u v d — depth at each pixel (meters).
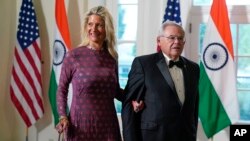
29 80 3.44
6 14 3.55
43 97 3.62
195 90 2.01
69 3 3.54
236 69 3.33
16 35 3.54
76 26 3.54
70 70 2.12
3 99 3.61
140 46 3.44
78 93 2.09
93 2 3.49
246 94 3.35
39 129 3.65
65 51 3.33
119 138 2.22
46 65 3.62
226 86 3.06
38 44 3.48
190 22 3.38
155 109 1.89
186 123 1.92
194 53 3.38
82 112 2.08
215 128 3.07
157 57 2.01
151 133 1.89
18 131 3.71
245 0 3.34
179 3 3.18
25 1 3.49
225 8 3.08
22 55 3.44
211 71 3.07
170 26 1.95
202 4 3.43
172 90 1.90
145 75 1.95
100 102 2.10
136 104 1.94
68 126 2.07
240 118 3.35
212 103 3.07
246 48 3.33
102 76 2.09
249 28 3.31
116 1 3.50
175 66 1.98
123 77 3.53
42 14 3.62
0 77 3.52
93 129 2.08
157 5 3.39
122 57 3.53
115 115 2.19
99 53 2.14
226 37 3.06
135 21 3.51
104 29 2.14
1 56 3.51
